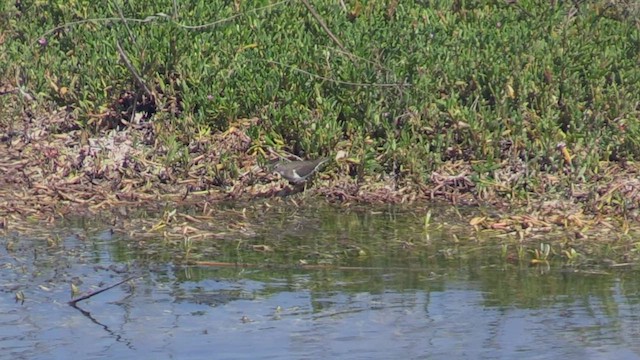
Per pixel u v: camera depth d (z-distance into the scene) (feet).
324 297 45.14
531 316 42.80
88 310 43.78
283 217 57.31
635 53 74.02
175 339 40.63
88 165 63.52
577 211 57.77
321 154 63.67
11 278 47.44
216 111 66.33
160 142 64.95
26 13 79.87
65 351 39.58
